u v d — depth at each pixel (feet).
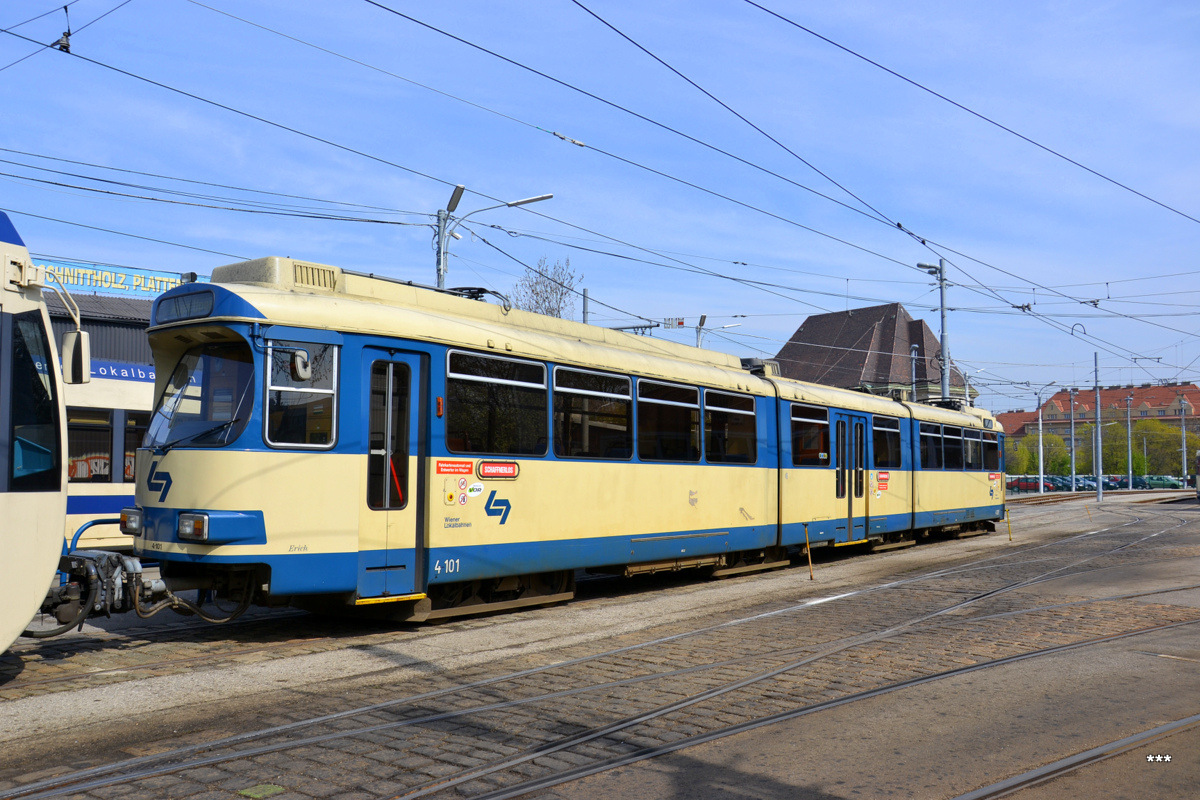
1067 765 17.43
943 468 72.84
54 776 16.66
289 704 21.79
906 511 66.33
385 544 30.58
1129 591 41.42
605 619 34.68
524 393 35.76
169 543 28.14
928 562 56.34
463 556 32.86
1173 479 278.46
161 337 30.32
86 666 25.88
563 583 39.06
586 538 38.24
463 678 24.67
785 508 51.72
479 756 17.88
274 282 30.32
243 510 27.71
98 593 26.84
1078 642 29.50
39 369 23.48
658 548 42.19
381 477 30.71
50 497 23.54
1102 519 98.37
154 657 27.17
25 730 19.63
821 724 20.21
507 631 31.96
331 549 29.14
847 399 59.67
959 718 20.68
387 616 33.09
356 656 27.45
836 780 16.67
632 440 41.09
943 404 79.36
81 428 49.75
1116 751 18.30
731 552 50.01
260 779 16.51
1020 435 450.30
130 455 51.75
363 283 32.32
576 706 21.68
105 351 81.56
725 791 16.11
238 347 28.89
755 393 49.98
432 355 32.22
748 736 19.31
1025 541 71.67
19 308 22.99
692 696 22.59
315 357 29.48
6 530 22.11
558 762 17.58
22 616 22.56
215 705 21.67
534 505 35.86
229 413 28.53
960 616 34.91
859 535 59.72
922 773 17.03
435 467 31.96
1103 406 418.10
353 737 19.11
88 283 83.87
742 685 23.75
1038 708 21.56
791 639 30.27
